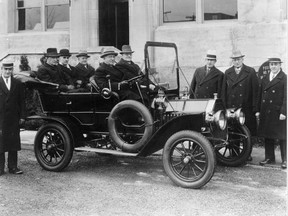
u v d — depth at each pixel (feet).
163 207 14.78
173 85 21.07
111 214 14.07
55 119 20.35
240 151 22.58
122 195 16.33
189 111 18.20
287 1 29.32
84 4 36.94
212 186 17.61
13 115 19.76
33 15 41.24
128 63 20.36
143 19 33.88
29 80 20.30
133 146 18.40
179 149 17.69
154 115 18.83
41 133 20.81
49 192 16.84
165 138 18.30
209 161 16.69
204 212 14.21
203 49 32.12
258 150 25.88
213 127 18.02
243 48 30.60
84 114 20.58
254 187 17.44
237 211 14.30
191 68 32.50
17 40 40.47
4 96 19.52
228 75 22.81
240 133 21.18
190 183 17.08
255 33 30.14
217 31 31.55
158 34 33.81
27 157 23.89
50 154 20.80
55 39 38.91
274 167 21.24
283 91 20.85
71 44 37.55
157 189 17.15
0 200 15.75
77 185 17.90
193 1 33.50
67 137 20.04
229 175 19.61
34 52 37.96
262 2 29.86
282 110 20.51
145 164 22.12
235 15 31.96
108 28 39.09
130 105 18.42
